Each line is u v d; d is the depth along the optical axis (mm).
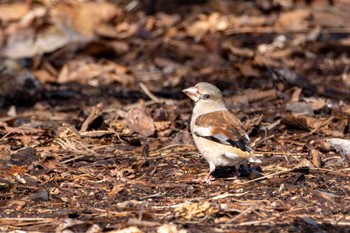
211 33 21156
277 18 21828
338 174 10531
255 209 9141
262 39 20359
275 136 12523
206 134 10094
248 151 9812
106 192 10109
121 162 11367
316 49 19500
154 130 12711
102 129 12906
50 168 11062
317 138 12312
